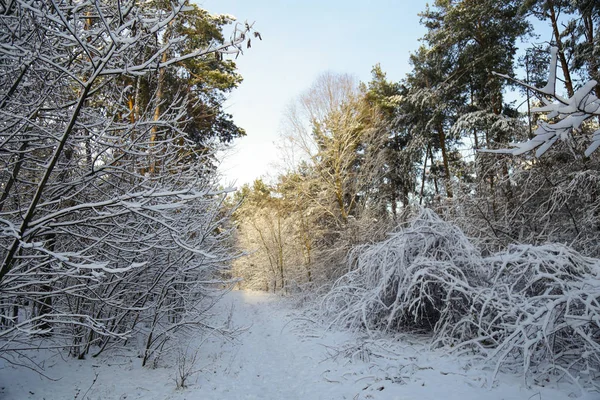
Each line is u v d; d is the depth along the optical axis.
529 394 4.41
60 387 5.15
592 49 10.57
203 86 12.83
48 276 4.89
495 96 14.21
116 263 6.30
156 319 6.71
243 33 3.30
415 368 5.73
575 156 9.85
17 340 4.31
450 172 18.33
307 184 18.28
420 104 17.48
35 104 4.21
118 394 5.09
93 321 3.85
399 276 8.02
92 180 4.47
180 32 9.66
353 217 16.56
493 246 9.93
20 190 5.21
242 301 19.88
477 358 5.92
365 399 4.73
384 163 18.69
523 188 10.69
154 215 5.57
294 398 5.15
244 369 6.82
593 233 8.88
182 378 5.61
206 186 7.17
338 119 17.66
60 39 4.37
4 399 4.49
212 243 7.67
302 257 21.59
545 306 5.05
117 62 3.73
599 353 4.90
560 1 11.51
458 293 7.32
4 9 3.85
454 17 15.27
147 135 5.27
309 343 8.62
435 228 8.04
